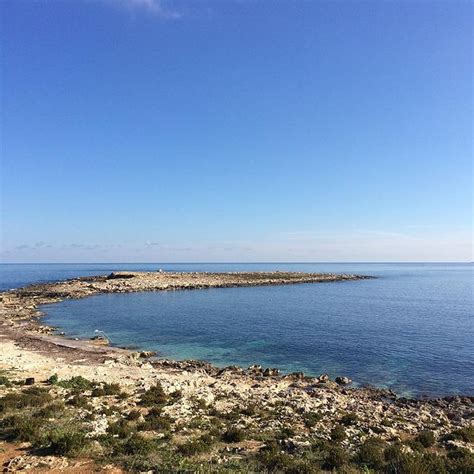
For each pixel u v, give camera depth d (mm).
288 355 50281
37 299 105000
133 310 89438
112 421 20641
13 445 16656
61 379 30484
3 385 27000
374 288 152375
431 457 16484
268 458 16219
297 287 155000
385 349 52406
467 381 39625
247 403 27953
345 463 16156
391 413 28531
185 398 27312
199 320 75750
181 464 15289
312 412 26469
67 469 14516
